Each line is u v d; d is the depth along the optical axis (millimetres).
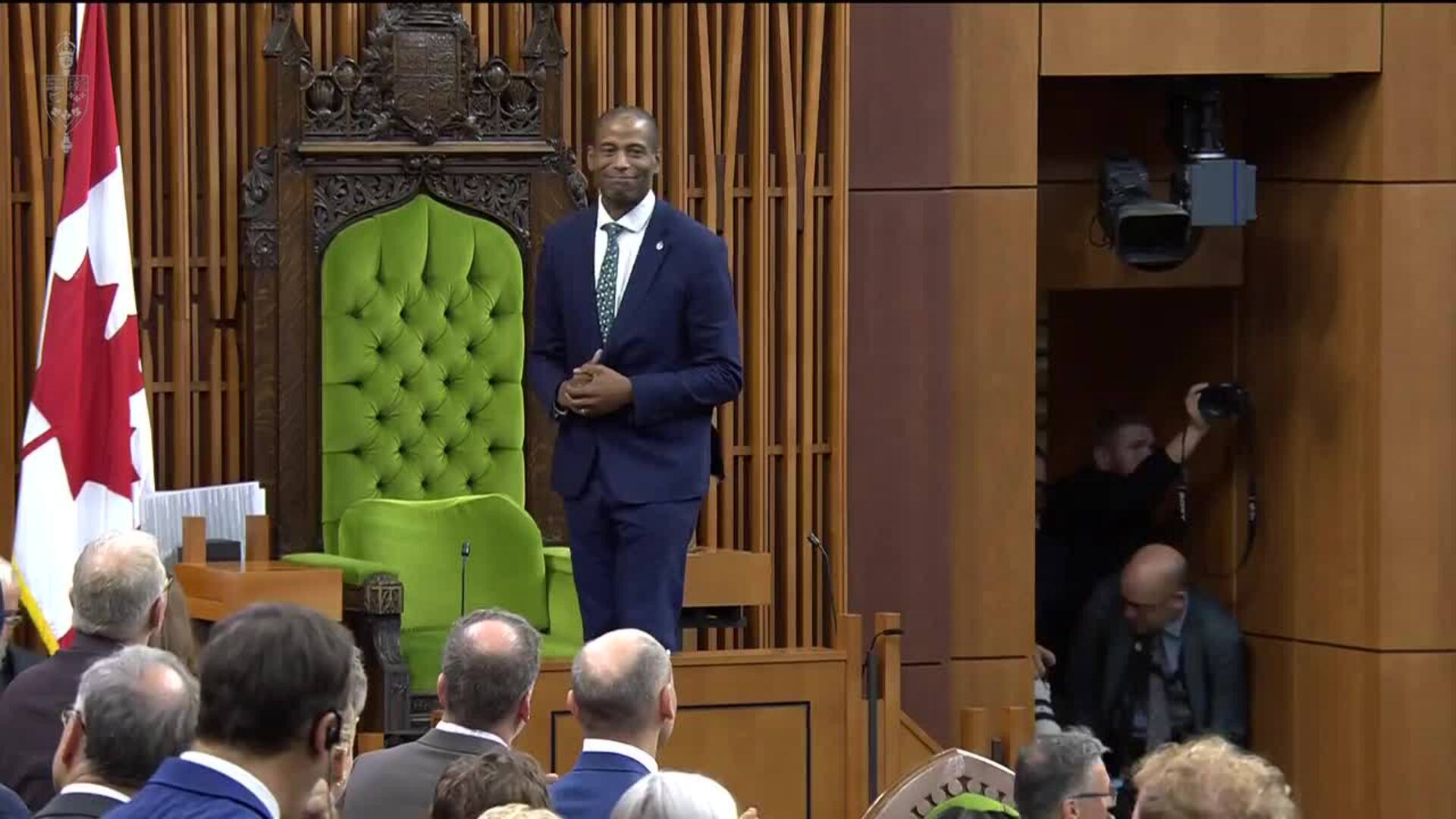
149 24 26953
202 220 27172
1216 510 34375
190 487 27078
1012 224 30359
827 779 23609
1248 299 34062
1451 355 32094
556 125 27359
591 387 21266
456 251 26797
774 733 23422
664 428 21594
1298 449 33250
